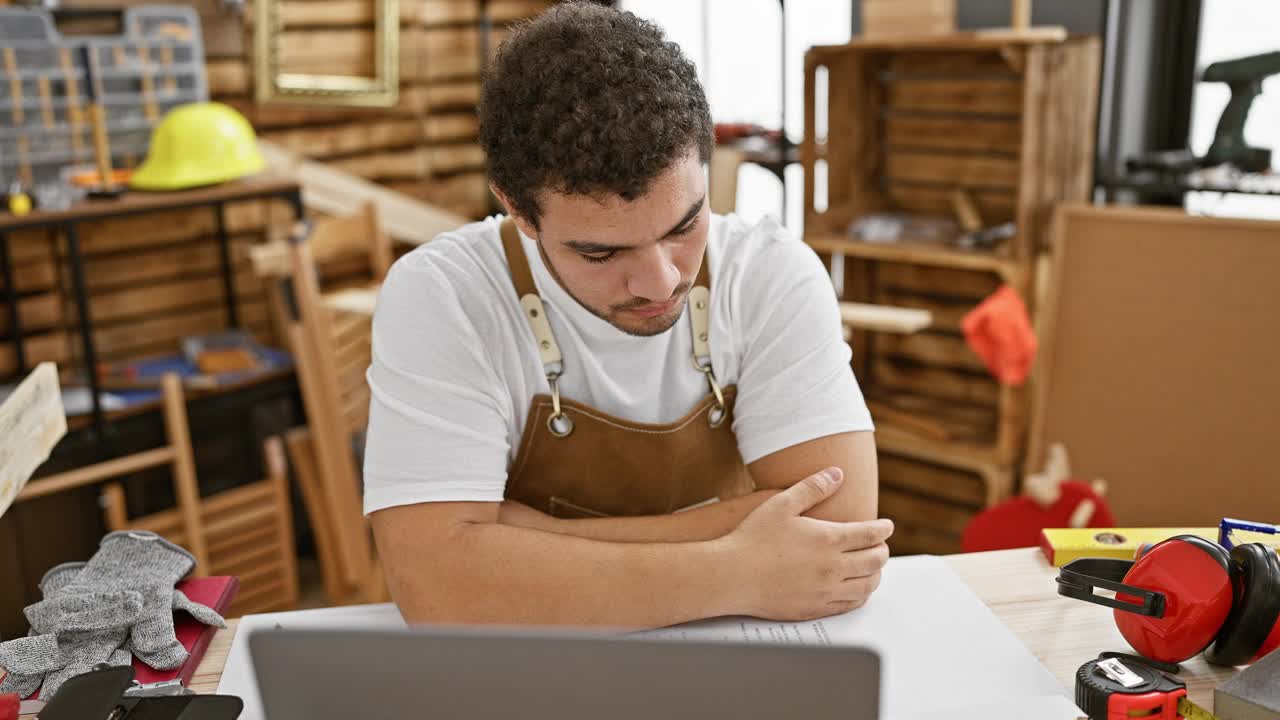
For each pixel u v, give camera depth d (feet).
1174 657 3.29
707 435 4.30
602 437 4.17
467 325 3.96
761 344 4.21
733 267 4.25
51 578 4.06
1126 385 8.41
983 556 4.17
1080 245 8.45
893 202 9.94
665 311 3.57
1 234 9.70
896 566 4.08
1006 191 9.10
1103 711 3.08
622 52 3.18
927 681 3.34
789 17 11.27
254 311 11.37
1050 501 5.90
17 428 3.91
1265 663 3.07
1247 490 7.98
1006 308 7.96
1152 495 8.43
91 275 10.39
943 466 9.76
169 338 10.94
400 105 12.05
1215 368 8.02
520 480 4.27
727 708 2.46
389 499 3.78
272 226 11.20
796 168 11.43
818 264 4.35
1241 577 3.23
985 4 9.41
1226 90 8.11
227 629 3.87
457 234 4.25
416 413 3.84
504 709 2.51
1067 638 3.58
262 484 10.02
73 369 10.36
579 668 2.46
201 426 10.52
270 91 11.07
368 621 3.90
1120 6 8.59
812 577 3.65
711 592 3.59
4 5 9.56
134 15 9.93
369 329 10.48
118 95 9.93
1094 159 8.86
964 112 9.15
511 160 3.30
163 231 10.72
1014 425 8.81
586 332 4.06
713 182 10.75
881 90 9.74
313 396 9.40
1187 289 8.05
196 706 3.22
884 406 9.71
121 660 3.58
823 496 3.86
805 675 2.42
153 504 10.21
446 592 3.66
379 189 11.61
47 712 3.11
